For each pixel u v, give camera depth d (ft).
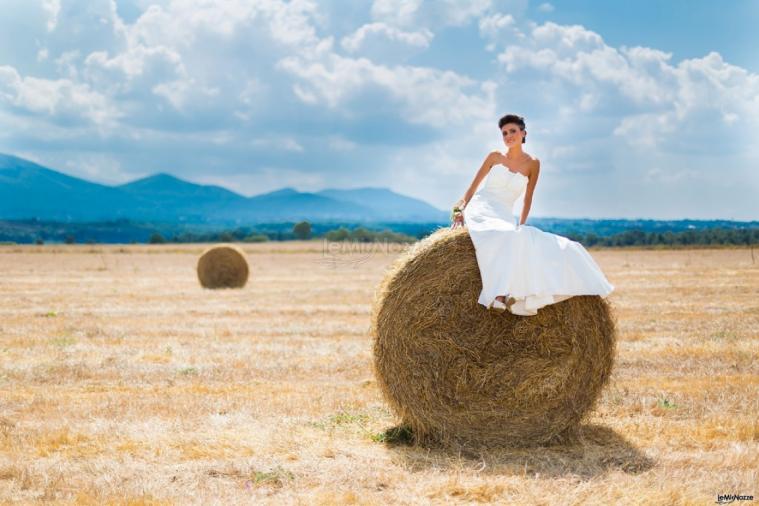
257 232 338.75
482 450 22.29
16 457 20.88
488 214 22.70
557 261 21.47
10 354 38.32
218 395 29.14
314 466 19.98
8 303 63.46
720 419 24.63
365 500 17.46
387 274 23.76
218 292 74.84
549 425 22.82
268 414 25.80
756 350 37.86
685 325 47.50
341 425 24.50
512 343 22.95
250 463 20.10
